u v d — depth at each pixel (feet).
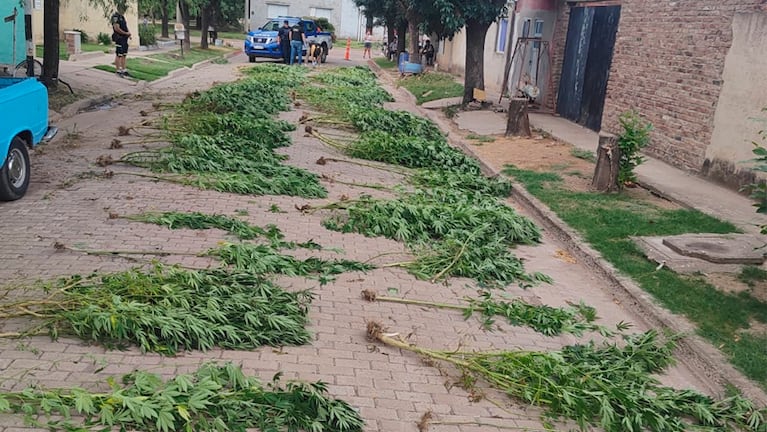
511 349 19.57
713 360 19.08
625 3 50.01
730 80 37.29
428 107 73.92
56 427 13.62
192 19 210.79
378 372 17.52
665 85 44.14
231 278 20.71
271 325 18.38
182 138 38.06
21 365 15.94
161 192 31.22
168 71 87.35
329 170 39.14
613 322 22.24
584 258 27.68
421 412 15.93
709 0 39.40
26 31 46.68
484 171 43.91
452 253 26.40
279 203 31.60
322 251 25.95
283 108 59.47
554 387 16.28
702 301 22.85
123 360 16.53
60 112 50.72
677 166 42.52
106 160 35.17
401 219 28.84
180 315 17.69
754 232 29.45
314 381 16.67
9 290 19.17
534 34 72.54
